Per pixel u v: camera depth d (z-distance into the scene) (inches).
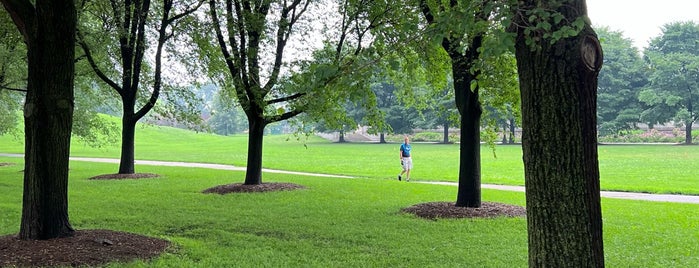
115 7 683.4
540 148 163.3
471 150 450.3
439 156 1605.6
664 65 2421.3
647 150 1863.9
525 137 168.6
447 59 487.2
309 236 340.5
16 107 1069.8
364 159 1465.3
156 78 750.5
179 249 292.0
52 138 283.3
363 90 160.9
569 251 159.6
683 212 459.8
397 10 392.8
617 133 2667.3
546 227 163.0
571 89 159.0
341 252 292.8
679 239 331.3
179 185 684.1
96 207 467.5
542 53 161.5
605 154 1638.8
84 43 688.4
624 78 2741.1
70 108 290.7
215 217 415.8
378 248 303.4
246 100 613.9
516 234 345.7
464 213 420.5
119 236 303.6
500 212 426.9
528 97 166.1
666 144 2404.0
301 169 1098.7
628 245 313.4
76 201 509.7
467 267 259.4
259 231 357.4
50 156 283.0
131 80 814.5
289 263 267.3
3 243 275.0
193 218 409.7
